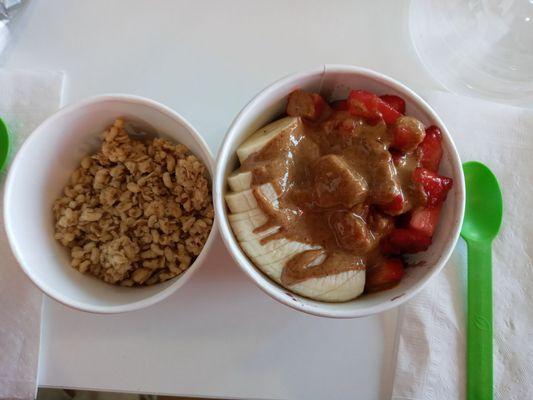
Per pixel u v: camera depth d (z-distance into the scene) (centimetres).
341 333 29
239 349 29
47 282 24
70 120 26
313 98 24
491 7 35
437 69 32
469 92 33
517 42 34
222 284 29
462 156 31
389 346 29
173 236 27
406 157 24
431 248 24
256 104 23
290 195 23
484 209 31
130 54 31
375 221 23
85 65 31
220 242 29
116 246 27
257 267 23
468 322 29
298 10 32
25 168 25
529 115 32
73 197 28
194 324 29
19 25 32
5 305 29
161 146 28
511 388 29
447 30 34
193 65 31
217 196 22
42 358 29
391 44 32
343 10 32
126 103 26
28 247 25
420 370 29
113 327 29
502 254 31
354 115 24
